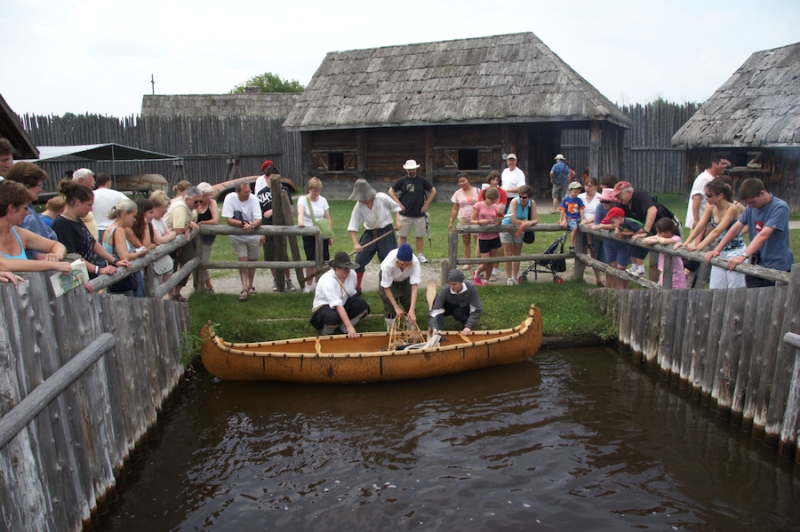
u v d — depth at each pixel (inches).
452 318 349.7
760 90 757.3
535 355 335.3
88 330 203.2
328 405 277.4
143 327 255.3
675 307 295.0
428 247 514.3
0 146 244.8
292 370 292.0
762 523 192.9
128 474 225.8
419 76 916.6
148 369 257.1
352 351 320.8
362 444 242.5
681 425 256.4
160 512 203.9
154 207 328.5
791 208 714.2
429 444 241.1
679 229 331.6
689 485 213.3
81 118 994.7
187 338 307.0
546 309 361.7
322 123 916.0
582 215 394.6
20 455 157.1
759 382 238.4
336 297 318.3
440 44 948.0
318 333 335.0
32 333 171.9
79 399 191.6
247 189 373.7
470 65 895.1
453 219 421.7
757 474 219.6
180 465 231.5
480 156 868.0
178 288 355.9
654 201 341.1
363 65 975.6
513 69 856.9
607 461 228.4
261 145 1106.1
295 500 207.0
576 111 773.9
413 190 427.2
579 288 384.5
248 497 209.8
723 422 259.3
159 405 266.2
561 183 703.7
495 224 383.6
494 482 214.2
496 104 821.9
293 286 409.7
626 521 193.5
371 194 356.5
